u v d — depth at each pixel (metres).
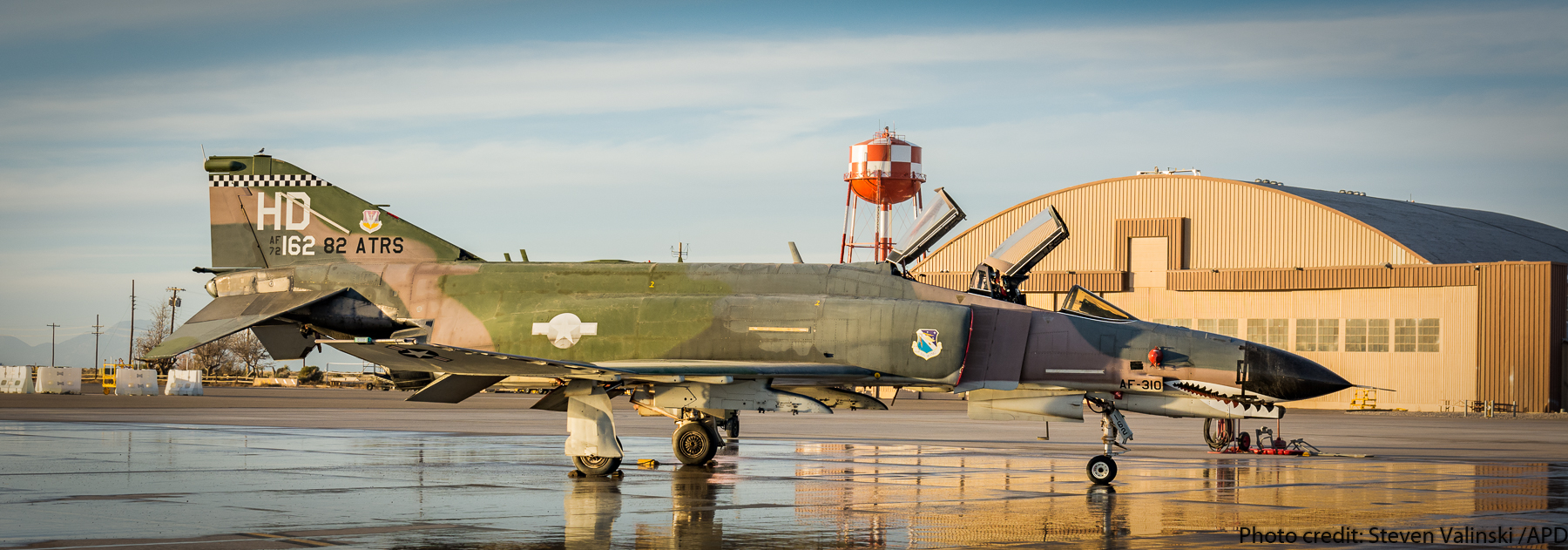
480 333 19.16
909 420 38.03
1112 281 61.75
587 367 16.75
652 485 15.59
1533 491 15.84
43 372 62.16
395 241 21.03
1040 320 18.19
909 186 63.84
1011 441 26.73
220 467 17.66
